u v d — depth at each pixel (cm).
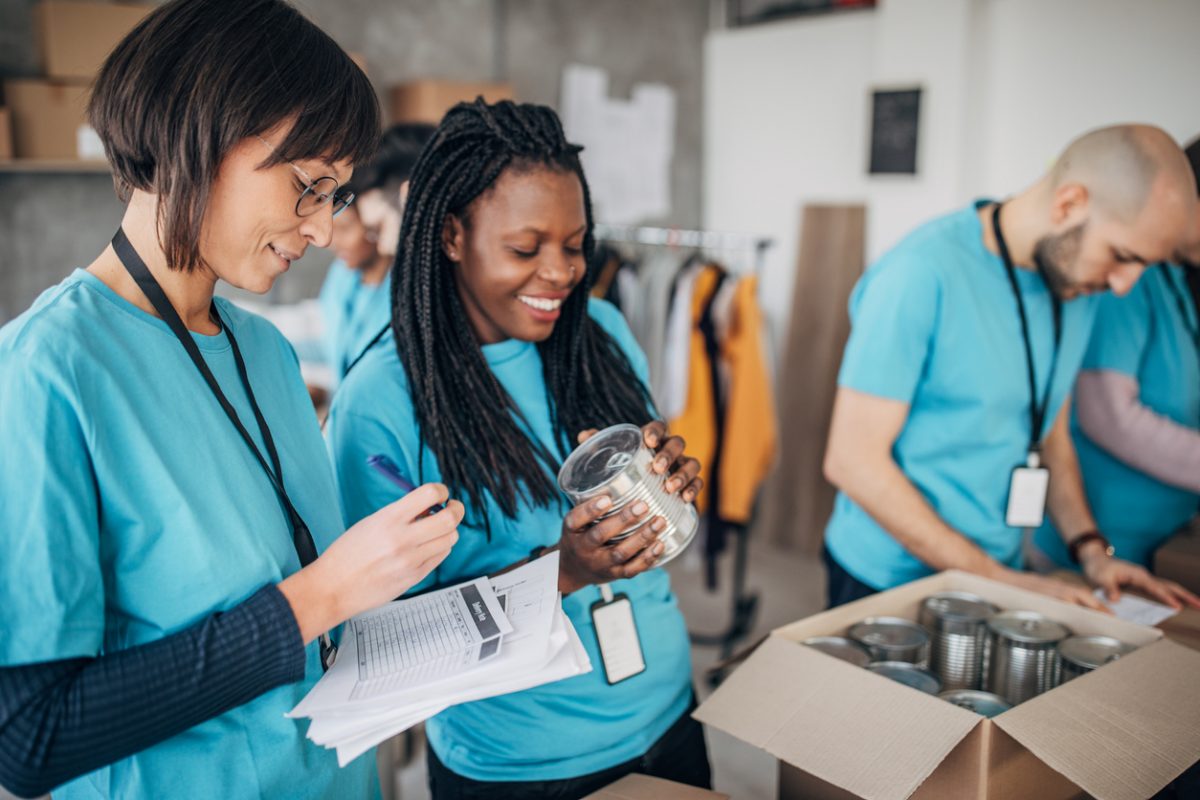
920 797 116
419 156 126
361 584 88
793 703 117
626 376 147
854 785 104
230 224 86
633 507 108
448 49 389
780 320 447
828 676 119
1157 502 213
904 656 134
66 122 292
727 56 459
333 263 373
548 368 138
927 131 368
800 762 109
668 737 137
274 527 94
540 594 104
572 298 138
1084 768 104
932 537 166
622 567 112
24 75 300
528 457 131
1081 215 157
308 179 87
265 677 84
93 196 324
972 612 146
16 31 296
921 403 175
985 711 125
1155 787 104
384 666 95
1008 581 161
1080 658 130
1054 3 328
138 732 78
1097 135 158
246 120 82
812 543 421
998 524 178
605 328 149
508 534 130
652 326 357
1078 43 323
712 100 470
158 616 86
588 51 429
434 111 357
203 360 94
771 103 441
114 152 84
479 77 400
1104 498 218
